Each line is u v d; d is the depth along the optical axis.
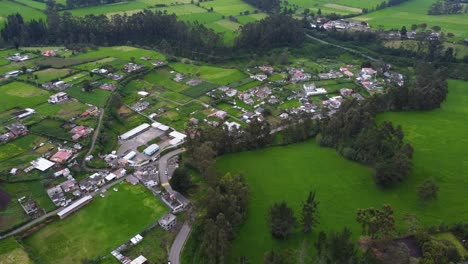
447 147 147.25
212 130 149.25
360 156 140.75
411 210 116.44
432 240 97.19
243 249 103.81
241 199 113.94
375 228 96.44
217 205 106.88
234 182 118.62
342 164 141.38
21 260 97.00
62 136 151.50
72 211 115.62
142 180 130.38
